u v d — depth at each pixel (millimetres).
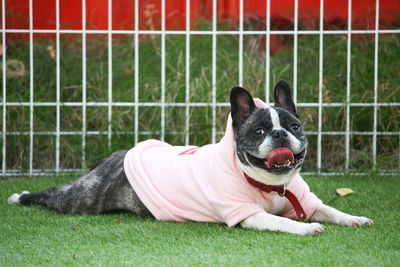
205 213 3777
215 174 3689
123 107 6141
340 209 4336
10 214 4211
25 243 3424
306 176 5613
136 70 5715
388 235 3398
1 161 5891
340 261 2879
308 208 3801
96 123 6102
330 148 6051
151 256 3080
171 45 6945
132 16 7461
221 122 5949
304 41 7035
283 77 6469
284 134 3441
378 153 5895
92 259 3055
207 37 7027
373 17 6957
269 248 3137
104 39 7188
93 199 4176
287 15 7457
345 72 6434
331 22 7207
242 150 3572
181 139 5887
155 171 4066
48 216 4156
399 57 6430
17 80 6320
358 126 6020
